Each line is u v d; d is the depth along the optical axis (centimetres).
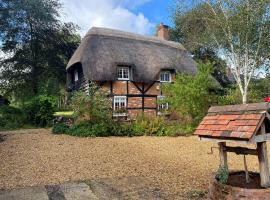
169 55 2238
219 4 1680
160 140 1309
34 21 2834
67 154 952
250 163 868
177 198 563
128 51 2031
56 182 669
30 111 1969
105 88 1884
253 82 2005
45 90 2728
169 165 834
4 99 2594
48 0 2922
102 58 1881
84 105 1455
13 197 570
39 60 2880
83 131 1389
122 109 1825
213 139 495
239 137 440
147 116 1612
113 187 633
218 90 2050
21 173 735
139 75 1959
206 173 746
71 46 3084
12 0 2730
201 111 1570
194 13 1820
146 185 646
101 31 2098
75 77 2236
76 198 567
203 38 1864
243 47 1688
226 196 466
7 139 1284
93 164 829
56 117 1995
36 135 1422
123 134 1433
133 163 850
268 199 439
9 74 2773
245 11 1555
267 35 1622
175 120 1678
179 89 1560
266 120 448
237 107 494
